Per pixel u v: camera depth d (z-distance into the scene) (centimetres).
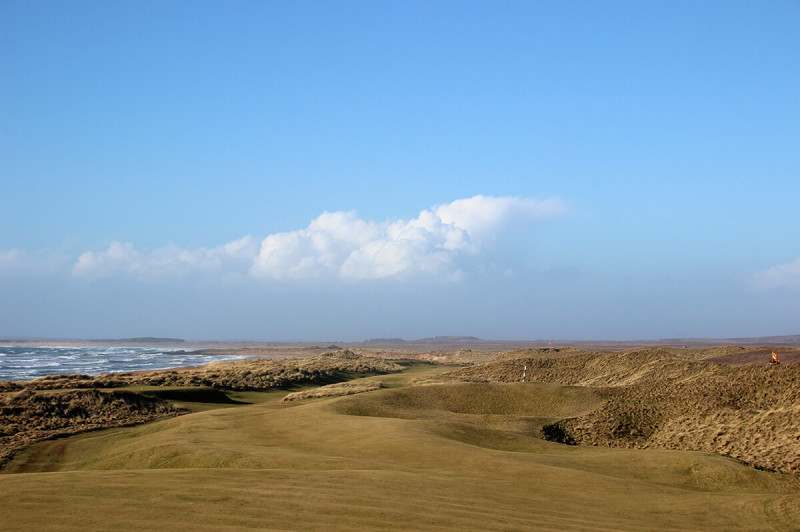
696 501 1894
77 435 3481
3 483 1538
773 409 3347
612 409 4216
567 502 1745
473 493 1720
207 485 1580
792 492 2164
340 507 1397
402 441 2681
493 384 5219
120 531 1107
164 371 8412
